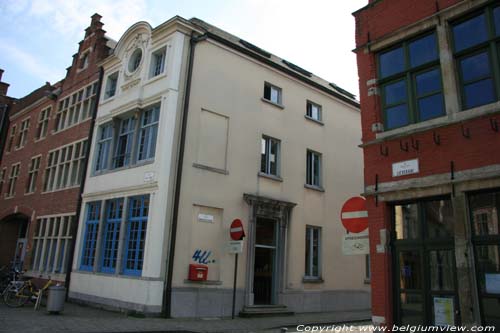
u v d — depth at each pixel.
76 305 14.80
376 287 8.52
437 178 7.99
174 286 12.79
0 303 13.86
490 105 7.48
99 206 16.30
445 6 8.56
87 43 21.34
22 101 27.38
